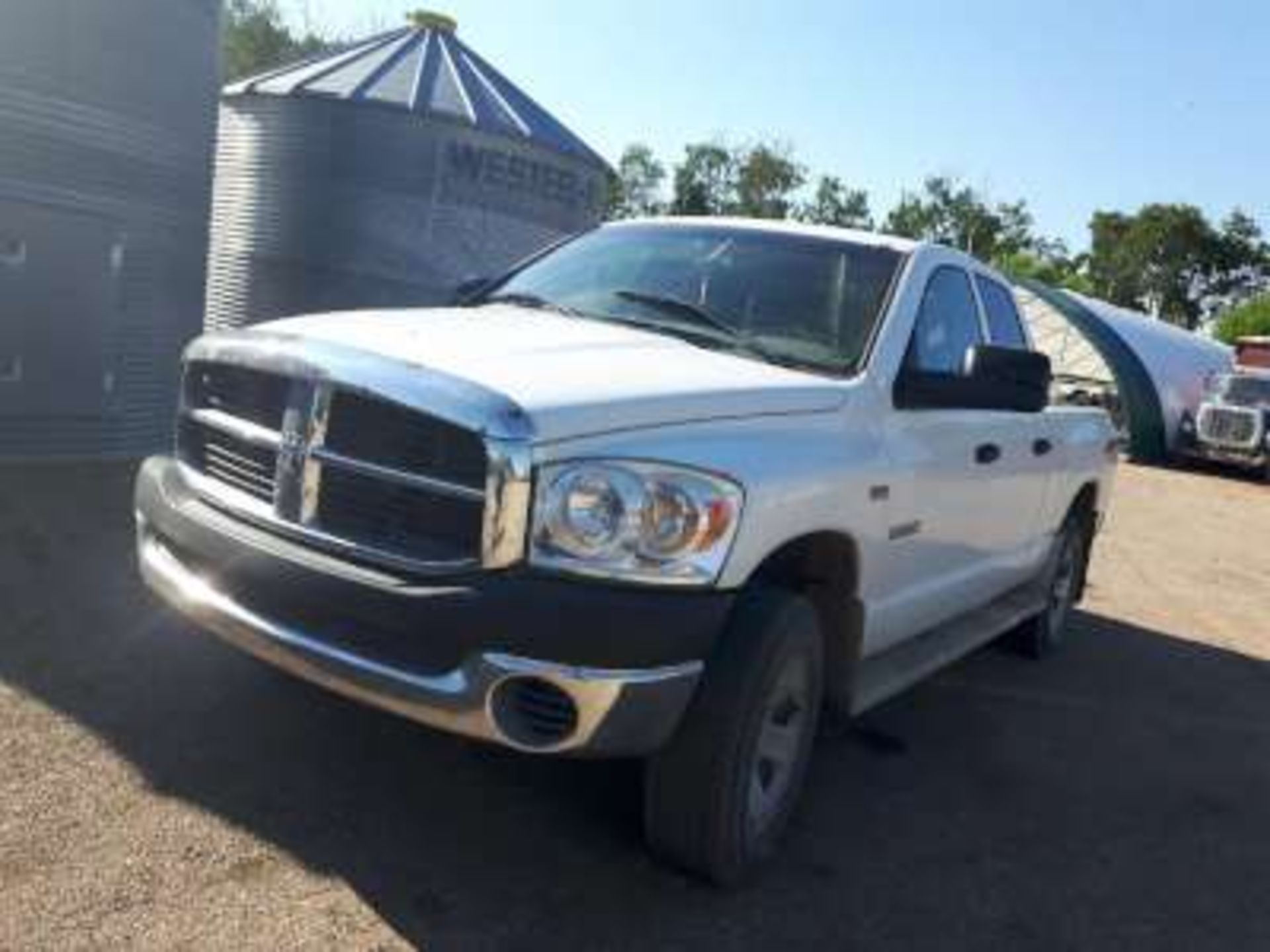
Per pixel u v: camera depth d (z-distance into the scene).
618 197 70.38
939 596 5.64
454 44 12.02
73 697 4.80
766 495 3.95
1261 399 27.03
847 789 5.28
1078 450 7.26
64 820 3.96
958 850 4.87
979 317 5.84
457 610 3.58
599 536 3.63
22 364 8.02
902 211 75.31
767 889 4.28
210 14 8.84
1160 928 4.53
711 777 3.96
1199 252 91.56
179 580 4.24
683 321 5.00
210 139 9.02
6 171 7.70
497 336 4.34
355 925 3.66
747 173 71.50
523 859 4.17
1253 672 8.29
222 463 4.30
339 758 4.64
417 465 3.75
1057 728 6.51
